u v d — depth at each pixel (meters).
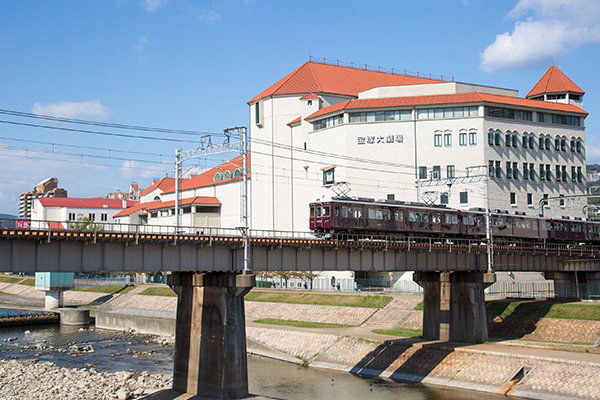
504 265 77.38
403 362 66.00
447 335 70.69
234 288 50.03
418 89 116.00
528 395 53.94
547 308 77.25
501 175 109.75
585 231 96.31
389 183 110.00
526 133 114.62
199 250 49.97
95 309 123.19
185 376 51.81
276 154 127.31
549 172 117.00
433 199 108.06
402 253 66.06
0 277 176.38
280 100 127.38
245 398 49.44
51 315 113.38
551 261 85.31
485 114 109.25
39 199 184.12
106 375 63.69
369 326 84.12
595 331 68.38
